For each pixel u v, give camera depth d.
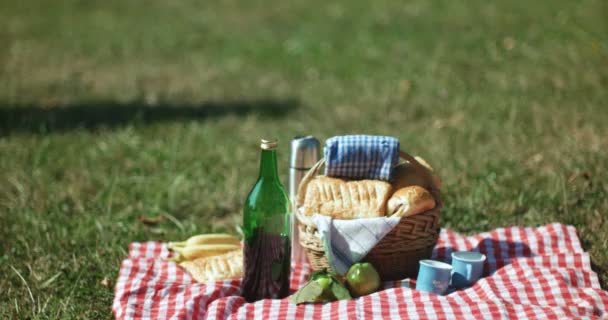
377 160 2.50
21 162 3.60
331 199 2.47
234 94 4.98
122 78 5.54
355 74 5.31
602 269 2.58
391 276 2.48
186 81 5.41
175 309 2.40
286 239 2.44
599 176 3.16
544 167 3.32
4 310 2.53
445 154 3.53
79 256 2.82
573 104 4.03
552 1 7.19
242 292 2.46
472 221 2.96
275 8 8.59
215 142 3.85
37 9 9.24
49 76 5.62
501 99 4.28
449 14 7.21
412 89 4.74
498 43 5.75
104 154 3.70
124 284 2.52
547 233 2.71
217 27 7.60
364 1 8.60
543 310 2.27
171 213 3.16
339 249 2.44
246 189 3.32
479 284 2.43
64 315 2.50
